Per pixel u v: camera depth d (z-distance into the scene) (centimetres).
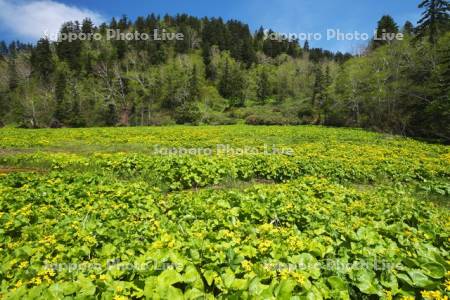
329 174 1380
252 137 3219
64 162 1516
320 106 6444
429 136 3616
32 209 792
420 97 3647
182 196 962
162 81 9019
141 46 11931
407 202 886
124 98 8325
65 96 7650
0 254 552
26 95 7844
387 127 4138
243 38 14450
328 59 12494
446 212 870
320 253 519
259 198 898
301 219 745
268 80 10375
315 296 394
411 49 4391
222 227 685
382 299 416
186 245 541
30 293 396
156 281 416
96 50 11306
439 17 4253
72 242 585
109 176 1279
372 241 576
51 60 10206
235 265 473
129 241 594
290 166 1423
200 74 10694
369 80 4859
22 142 2527
